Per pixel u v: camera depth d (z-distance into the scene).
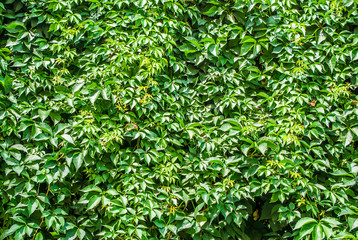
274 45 2.71
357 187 2.59
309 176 2.47
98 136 2.36
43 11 2.70
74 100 2.45
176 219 2.38
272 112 2.68
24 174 2.31
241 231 2.53
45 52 2.67
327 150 2.71
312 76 2.74
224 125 2.59
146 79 2.61
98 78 2.55
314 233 2.22
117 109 2.50
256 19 2.76
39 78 2.54
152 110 2.57
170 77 2.74
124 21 2.64
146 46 2.65
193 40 2.67
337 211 2.42
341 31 2.89
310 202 2.44
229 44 2.79
